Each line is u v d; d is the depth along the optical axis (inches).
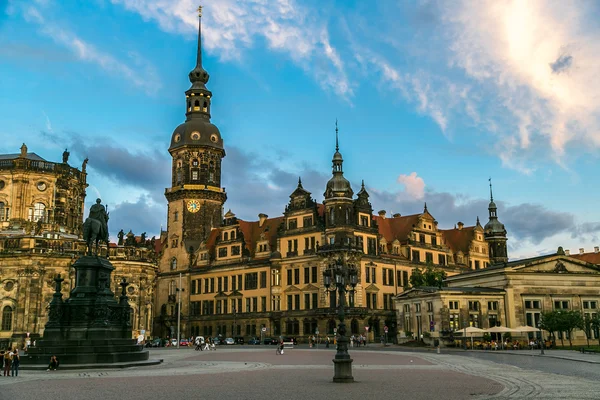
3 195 4633.4
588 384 1371.8
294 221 5078.7
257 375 1712.6
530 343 3622.0
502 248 5546.3
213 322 5506.9
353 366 2070.6
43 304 4175.7
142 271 4837.6
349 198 4758.9
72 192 4940.9
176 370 1936.5
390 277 5014.8
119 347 2171.5
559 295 4195.4
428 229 5502.0
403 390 1278.3
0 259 4170.8
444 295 3912.4
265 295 5142.7
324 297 4672.7
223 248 5595.5
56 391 1291.8
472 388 1307.8
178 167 5974.4
